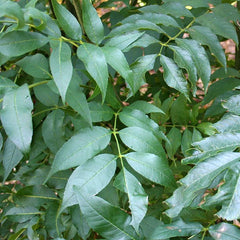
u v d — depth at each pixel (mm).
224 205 404
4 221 723
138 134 504
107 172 476
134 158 487
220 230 458
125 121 533
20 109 455
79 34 513
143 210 458
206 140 451
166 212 461
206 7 593
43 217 654
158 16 569
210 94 640
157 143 501
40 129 630
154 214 641
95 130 501
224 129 471
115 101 563
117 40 521
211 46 543
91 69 465
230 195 404
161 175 480
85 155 480
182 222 485
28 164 669
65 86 440
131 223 452
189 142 632
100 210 463
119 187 470
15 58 681
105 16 791
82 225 581
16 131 449
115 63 479
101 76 463
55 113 603
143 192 468
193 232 473
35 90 605
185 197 440
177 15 577
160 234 475
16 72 673
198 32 553
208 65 527
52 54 461
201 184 425
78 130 533
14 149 562
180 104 641
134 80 535
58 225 627
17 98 460
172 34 638
